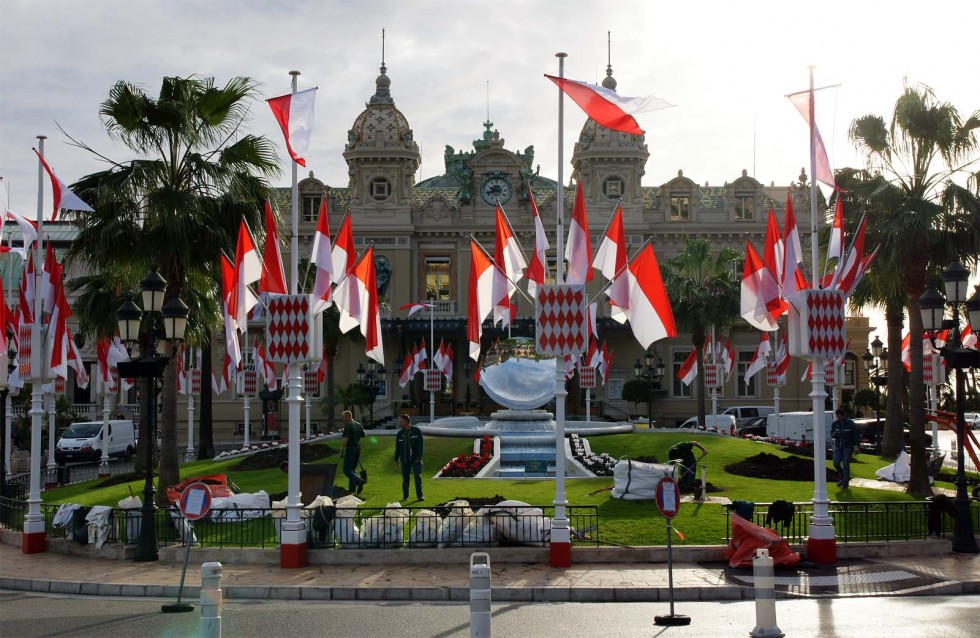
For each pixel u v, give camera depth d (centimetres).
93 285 3503
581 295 1802
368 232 6700
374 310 2223
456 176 7981
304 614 1444
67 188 2111
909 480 2658
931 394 3925
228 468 3325
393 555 1819
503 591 1571
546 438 3497
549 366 3759
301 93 1914
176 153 2612
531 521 1878
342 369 6669
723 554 1823
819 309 1834
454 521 1875
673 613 1371
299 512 1814
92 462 4847
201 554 1867
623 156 6738
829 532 1817
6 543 2189
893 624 1338
